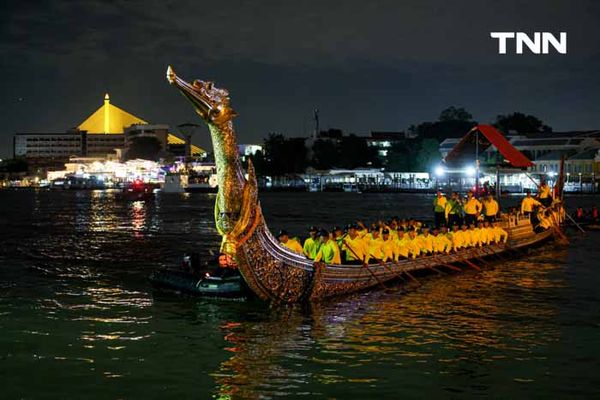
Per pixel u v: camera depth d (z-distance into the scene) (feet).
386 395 41.45
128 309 64.95
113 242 135.54
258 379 44.29
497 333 55.83
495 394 41.65
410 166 440.86
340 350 50.80
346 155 468.75
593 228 159.12
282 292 65.05
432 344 52.44
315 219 207.10
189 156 577.84
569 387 42.86
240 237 60.29
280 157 476.13
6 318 61.21
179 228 173.88
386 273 77.51
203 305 66.49
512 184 382.42
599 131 407.03
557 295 73.46
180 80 55.26
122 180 618.03
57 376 44.96
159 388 42.75
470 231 95.61
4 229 170.09
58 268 95.04
